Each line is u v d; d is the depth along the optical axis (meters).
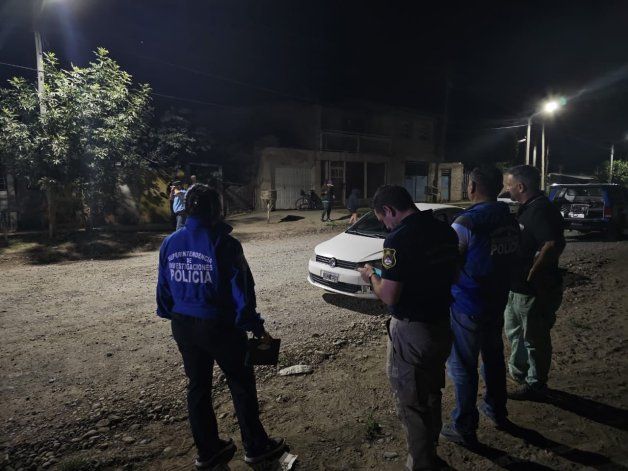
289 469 2.72
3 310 6.15
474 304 2.77
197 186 2.59
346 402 3.56
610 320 5.51
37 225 13.05
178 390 3.78
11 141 10.43
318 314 5.89
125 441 3.05
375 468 2.75
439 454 2.87
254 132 24.48
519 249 2.92
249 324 2.47
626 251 10.80
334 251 6.25
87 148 11.04
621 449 2.91
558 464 2.77
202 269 2.48
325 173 23.97
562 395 3.64
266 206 20.39
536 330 3.40
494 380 3.08
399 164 27.95
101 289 7.35
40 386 3.88
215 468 2.67
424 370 2.37
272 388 3.80
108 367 4.27
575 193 13.03
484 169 2.87
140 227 14.27
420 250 2.29
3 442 3.05
